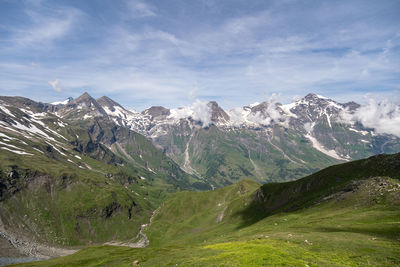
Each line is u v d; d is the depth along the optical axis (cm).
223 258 4791
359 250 4850
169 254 6988
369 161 15900
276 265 4025
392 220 7300
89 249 12388
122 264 7369
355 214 9056
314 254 4741
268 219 15300
